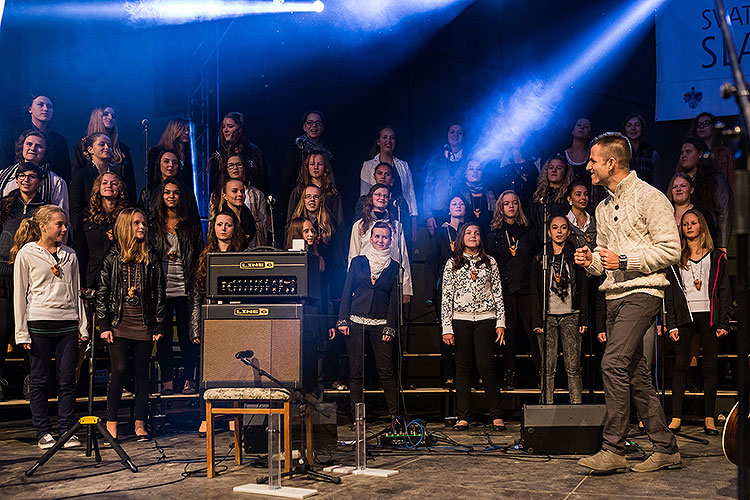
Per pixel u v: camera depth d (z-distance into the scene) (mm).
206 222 7363
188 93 7953
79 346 5102
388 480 3424
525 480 3396
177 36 7984
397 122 8367
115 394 4730
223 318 3580
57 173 6062
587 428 4109
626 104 7785
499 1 8250
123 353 4742
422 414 6207
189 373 5602
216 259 3637
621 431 3545
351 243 5836
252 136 8188
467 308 5309
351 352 5141
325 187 6250
